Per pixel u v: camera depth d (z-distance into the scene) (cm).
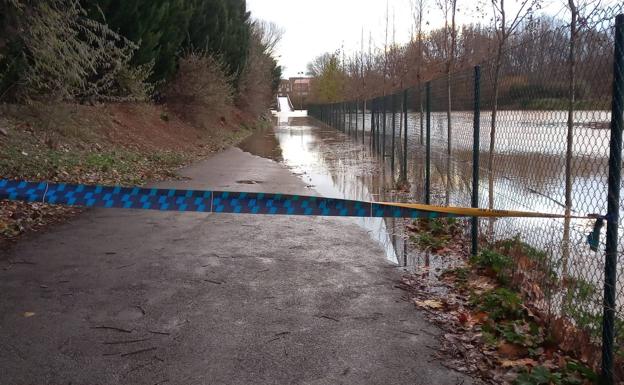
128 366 352
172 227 721
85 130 1312
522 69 544
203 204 380
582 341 373
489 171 629
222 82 2612
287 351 377
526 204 534
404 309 457
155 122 1953
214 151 2062
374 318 437
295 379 341
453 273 549
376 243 671
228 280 520
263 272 547
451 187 805
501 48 784
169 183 1140
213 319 427
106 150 1312
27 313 430
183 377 340
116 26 1502
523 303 450
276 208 378
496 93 627
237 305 457
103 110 1566
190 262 574
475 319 436
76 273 528
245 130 3481
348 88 3972
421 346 389
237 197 379
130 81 1608
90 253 595
